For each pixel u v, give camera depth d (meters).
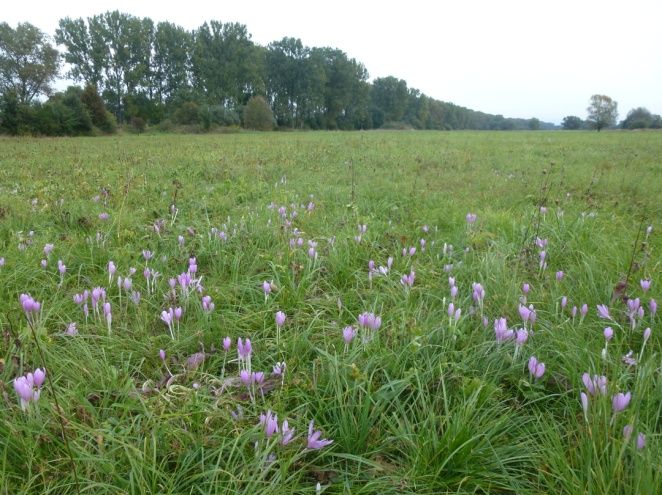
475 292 3.54
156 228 5.71
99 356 3.12
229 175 11.10
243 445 2.20
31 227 6.25
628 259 4.54
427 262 5.15
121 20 75.31
